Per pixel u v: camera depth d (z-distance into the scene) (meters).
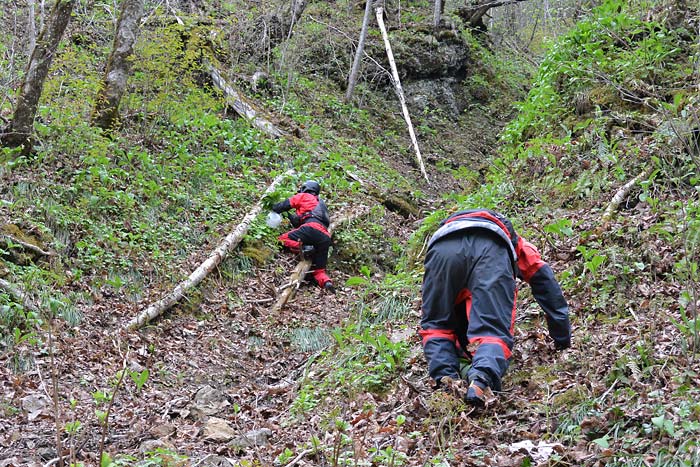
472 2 22.86
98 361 5.92
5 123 8.92
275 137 12.46
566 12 21.16
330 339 7.07
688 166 6.42
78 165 8.76
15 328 5.49
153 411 5.25
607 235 5.93
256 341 7.17
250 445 4.41
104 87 10.16
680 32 8.82
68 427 4.08
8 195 7.63
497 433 3.85
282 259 9.03
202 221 9.05
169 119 11.08
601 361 4.36
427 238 7.72
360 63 17.75
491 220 4.41
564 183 7.42
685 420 3.41
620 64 8.59
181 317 7.25
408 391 4.63
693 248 5.11
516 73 22.09
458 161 16.56
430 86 18.45
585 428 3.72
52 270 6.93
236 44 15.16
